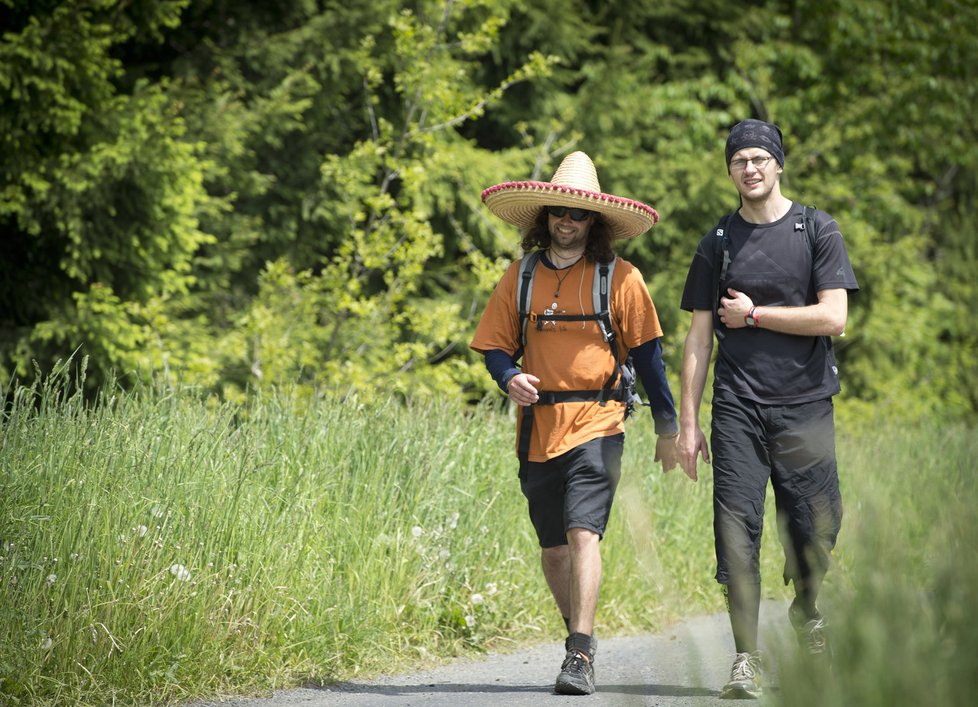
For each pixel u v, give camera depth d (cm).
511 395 1591
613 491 1605
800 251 1568
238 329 4962
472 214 6038
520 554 2169
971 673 446
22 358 4572
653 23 7475
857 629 472
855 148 7631
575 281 1617
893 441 3212
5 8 4691
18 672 1329
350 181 4422
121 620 1445
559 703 1449
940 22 7694
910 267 7850
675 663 539
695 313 1633
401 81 4788
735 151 1588
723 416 1562
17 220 4597
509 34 6375
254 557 1633
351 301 4309
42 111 4522
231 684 1523
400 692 1563
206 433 1780
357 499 1909
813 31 7788
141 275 4866
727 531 1523
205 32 5562
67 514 1499
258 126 5284
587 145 6594
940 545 484
